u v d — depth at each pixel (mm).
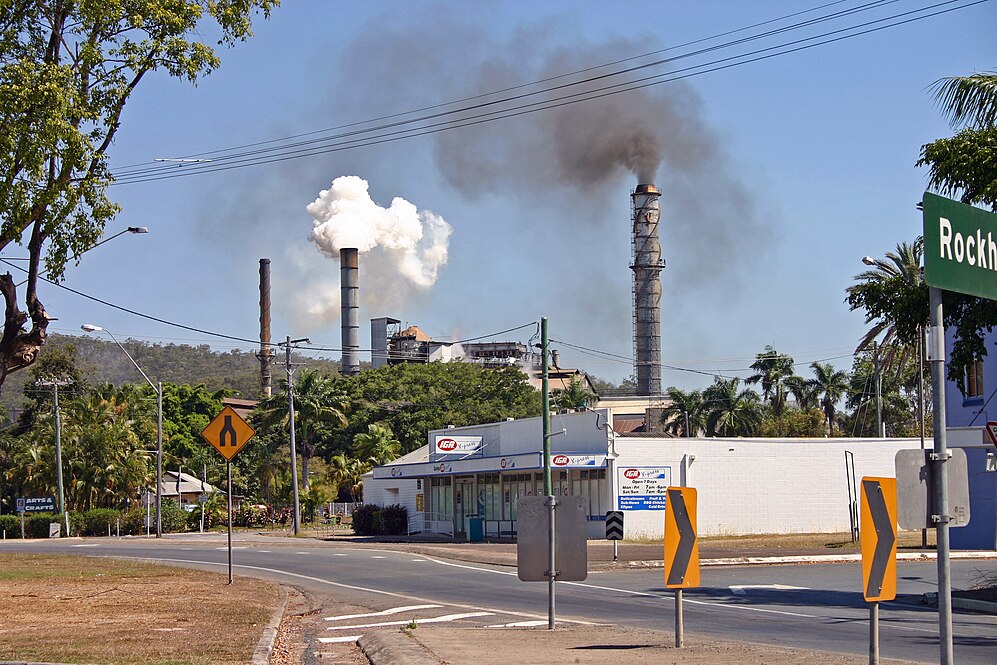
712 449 46531
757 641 14227
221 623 15797
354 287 126125
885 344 57531
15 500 72812
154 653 12320
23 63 18844
